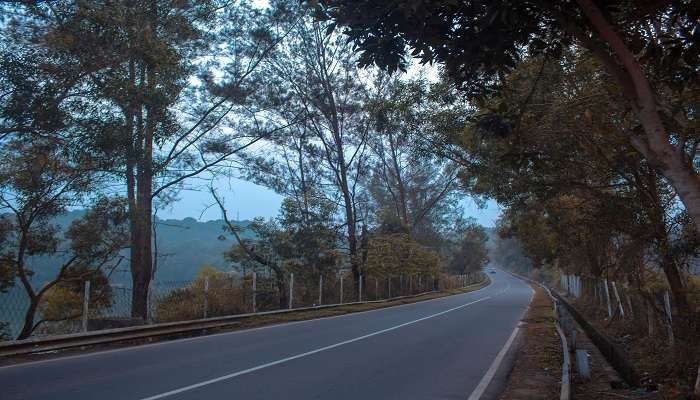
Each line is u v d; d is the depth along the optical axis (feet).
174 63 50.06
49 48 41.22
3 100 39.75
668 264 36.60
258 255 84.84
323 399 24.31
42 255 47.34
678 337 33.47
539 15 22.61
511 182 47.09
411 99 52.95
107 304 52.90
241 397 24.14
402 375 30.60
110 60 44.32
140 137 47.75
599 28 19.29
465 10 21.65
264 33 76.23
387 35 22.03
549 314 73.41
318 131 106.93
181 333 49.39
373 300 110.73
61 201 44.32
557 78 36.19
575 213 64.85
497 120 27.43
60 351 37.47
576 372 32.78
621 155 35.60
